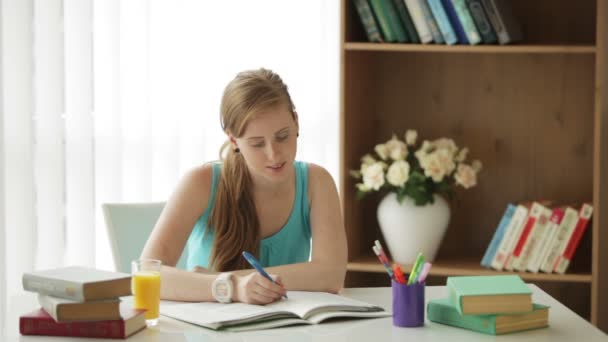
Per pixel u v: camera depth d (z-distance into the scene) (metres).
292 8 3.47
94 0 3.48
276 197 2.46
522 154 3.47
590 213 3.12
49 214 3.49
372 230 3.65
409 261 3.27
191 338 1.72
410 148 3.50
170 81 3.50
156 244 2.32
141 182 3.51
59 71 3.44
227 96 2.21
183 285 2.04
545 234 3.17
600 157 3.24
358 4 3.25
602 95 3.37
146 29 3.46
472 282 1.86
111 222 2.65
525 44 3.39
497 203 3.51
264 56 3.49
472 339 1.72
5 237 3.45
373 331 1.77
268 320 1.84
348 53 3.21
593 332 1.78
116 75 3.46
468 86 3.49
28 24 3.42
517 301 1.76
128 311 1.79
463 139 3.51
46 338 1.72
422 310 1.82
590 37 3.36
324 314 1.85
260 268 1.95
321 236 2.43
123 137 3.52
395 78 3.54
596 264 3.11
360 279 3.54
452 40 3.17
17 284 3.48
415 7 3.21
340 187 3.21
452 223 3.56
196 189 2.40
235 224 2.40
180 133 3.53
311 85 3.50
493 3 3.15
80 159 3.49
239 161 2.40
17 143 3.45
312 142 3.51
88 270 1.81
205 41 3.49
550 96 3.43
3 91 3.42
